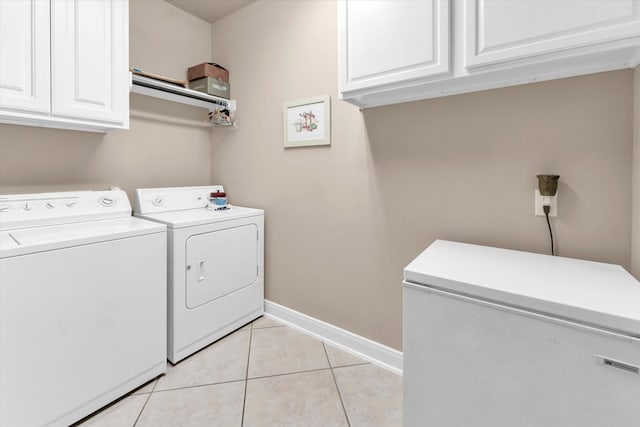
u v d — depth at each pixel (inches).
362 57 53.6
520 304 33.3
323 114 76.4
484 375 35.9
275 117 86.8
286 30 83.3
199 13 96.6
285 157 85.4
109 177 81.4
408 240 65.6
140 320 60.9
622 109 44.2
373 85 52.8
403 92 56.0
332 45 74.5
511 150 53.1
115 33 66.7
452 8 45.4
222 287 78.9
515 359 33.9
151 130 89.7
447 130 59.4
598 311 29.5
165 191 85.0
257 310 90.6
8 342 44.6
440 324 38.6
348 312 76.0
